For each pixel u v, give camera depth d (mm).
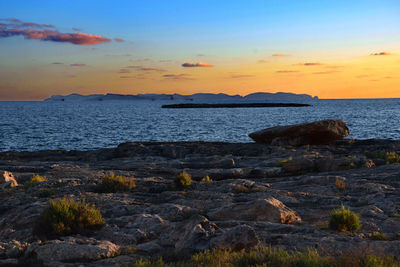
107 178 20031
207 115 166250
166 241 10016
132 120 127250
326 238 9172
